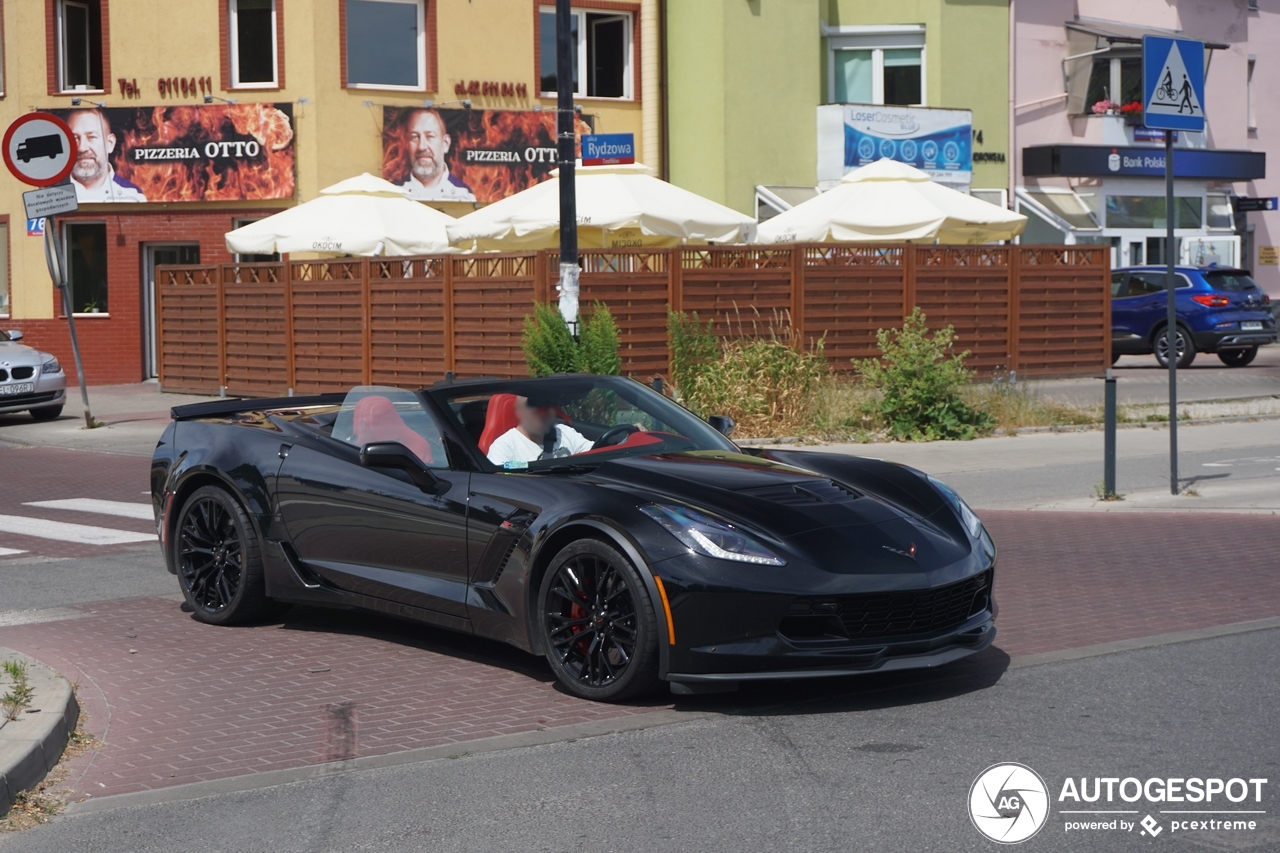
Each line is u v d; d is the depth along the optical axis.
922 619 5.76
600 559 5.81
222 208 24.72
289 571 7.21
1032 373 21.64
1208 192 32.56
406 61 25.02
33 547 10.14
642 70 26.78
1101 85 30.81
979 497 11.90
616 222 18.30
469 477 6.47
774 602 5.48
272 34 24.42
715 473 6.25
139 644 7.16
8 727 5.30
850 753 5.14
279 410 8.21
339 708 5.91
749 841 4.29
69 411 20.81
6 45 25.28
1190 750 5.11
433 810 4.64
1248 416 17.70
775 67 26.83
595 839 4.34
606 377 7.30
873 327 19.86
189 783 4.99
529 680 6.32
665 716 5.69
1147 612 7.49
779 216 22.00
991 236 21.88
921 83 28.39
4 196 25.80
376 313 19.75
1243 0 33.34
